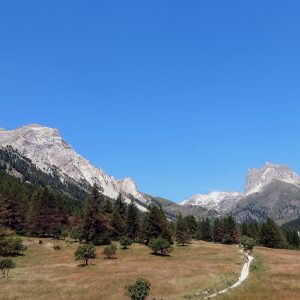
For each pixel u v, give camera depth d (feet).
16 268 251.39
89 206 390.63
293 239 606.96
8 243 310.24
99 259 295.28
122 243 361.92
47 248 345.10
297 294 175.52
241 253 358.02
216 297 172.65
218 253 349.20
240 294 177.99
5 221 421.18
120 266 257.14
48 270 242.58
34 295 175.63
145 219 416.46
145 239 404.98
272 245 509.76
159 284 197.88
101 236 386.52
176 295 179.01
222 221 575.79
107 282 199.82
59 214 503.61
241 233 594.65
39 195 468.75
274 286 195.83
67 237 464.24
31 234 438.81
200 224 629.92
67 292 181.27
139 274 222.69
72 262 279.08
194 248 391.65
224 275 230.68
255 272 247.29
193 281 207.41
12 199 448.65
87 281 203.92
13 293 178.60
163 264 267.59
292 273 239.30
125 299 168.96
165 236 408.87
